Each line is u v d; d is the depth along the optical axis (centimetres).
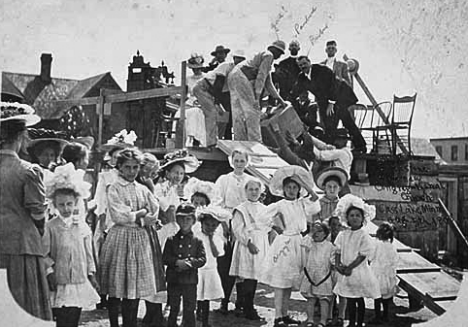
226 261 554
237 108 577
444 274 614
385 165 618
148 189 536
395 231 605
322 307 572
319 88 605
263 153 580
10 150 512
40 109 523
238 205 562
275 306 562
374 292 584
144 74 553
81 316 516
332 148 604
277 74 593
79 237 515
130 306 523
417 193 623
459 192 635
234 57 579
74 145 528
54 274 510
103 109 540
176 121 558
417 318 598
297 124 596
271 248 565
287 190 576
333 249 577
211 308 549
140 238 525
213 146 565
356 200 586
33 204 509
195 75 566
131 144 540
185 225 538
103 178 527
